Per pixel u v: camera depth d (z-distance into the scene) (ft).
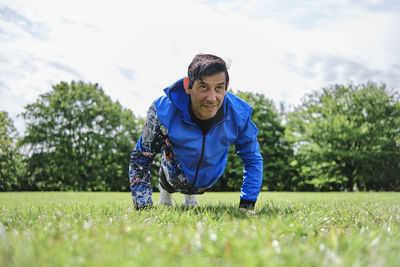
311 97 105.70
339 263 3.52
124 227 5.81
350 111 97.66
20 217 8.37
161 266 3.43
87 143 97.91
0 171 95.71
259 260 3.53
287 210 9.52
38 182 97.60
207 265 3.65
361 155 88.58
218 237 4.86
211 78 7.61
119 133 103.30
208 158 9.80
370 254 3.92
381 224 7.10
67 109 99.35
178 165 10.03
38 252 3.99
